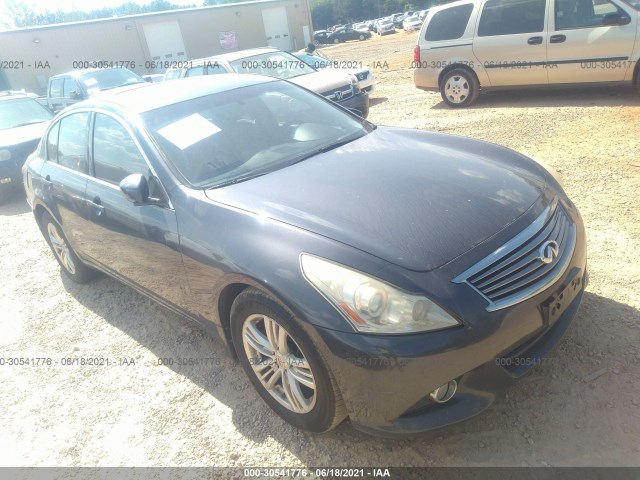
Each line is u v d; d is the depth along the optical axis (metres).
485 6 8.45
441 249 2.15
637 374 2.55
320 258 2.17
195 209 2.73
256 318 2.48
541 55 8.08
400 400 2.04
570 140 6.21
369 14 91.38
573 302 2.52
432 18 9.11
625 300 3.06
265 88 3.82
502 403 2.53
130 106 3.43
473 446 2.34
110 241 3.49
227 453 2.56
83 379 3.35
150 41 29.58
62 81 12.40
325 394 2.22
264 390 2.65
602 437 2.28
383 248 2.15
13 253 5.86
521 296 2.14
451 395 2.11
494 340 2.06
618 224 3.96
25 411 3.13
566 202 2.74
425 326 1.99
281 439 2.59
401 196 2.50
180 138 3.13
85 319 4.11
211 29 32.06
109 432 2.84
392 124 8.66
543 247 2.29
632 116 6.74
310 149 3.24
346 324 2.04
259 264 2.31
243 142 3.23
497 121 7.73
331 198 2.54
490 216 2.35
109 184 3.42
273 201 2.59
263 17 34.44
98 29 27.38
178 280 2.94
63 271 4.95
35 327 4.12
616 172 4.97
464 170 2.77
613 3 7.34
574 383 2.56
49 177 4.18
